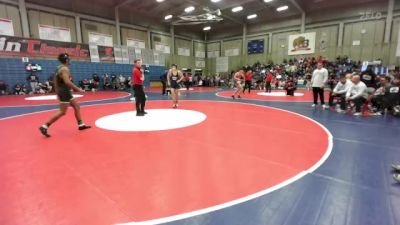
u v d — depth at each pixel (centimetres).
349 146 375
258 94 1402
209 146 374
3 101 1064
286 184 246
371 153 343
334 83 1296
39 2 1602
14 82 1516
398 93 650
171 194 225
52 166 295
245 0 1795
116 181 253
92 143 391
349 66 1767
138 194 225
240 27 2586
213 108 793
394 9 1666
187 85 1838
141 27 2259
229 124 537
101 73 1953
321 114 677
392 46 1705
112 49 2017
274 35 2327
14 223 182
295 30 2180
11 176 267
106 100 1086
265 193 227
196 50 2856
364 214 193
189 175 268
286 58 2266
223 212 196
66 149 361
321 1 1934
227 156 330
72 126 518
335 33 1956
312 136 436
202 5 1895
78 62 1805
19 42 1519
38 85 1579
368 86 770
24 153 344
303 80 1895
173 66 783
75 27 1802
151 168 288
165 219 187
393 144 386
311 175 268
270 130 482
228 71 2761
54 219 187
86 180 255
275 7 2030
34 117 644
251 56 2522
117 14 2031
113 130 477
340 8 1906
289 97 1205
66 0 1731
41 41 1612
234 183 248
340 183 248
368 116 645
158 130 477
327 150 355
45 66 1638
